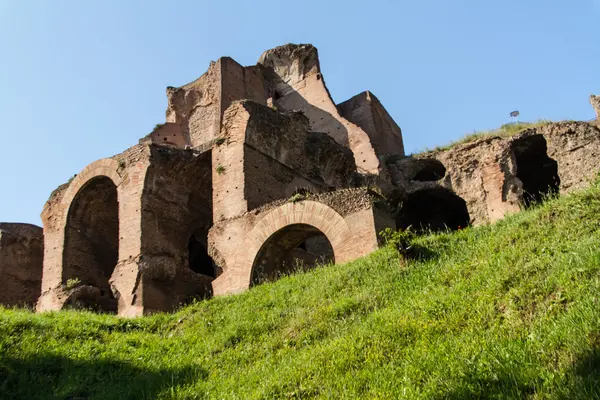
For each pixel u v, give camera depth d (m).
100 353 13.09
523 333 8.29
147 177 25.47
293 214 20.78
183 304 24.33
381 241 18.48
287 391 9.41
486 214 29.86
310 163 27.41
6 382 10.85
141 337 14.83
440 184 31.88
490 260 11.95
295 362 10.56
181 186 26.91
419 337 9.70
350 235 19.14
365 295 12.94
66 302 25.72
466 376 7.58
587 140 27.77
